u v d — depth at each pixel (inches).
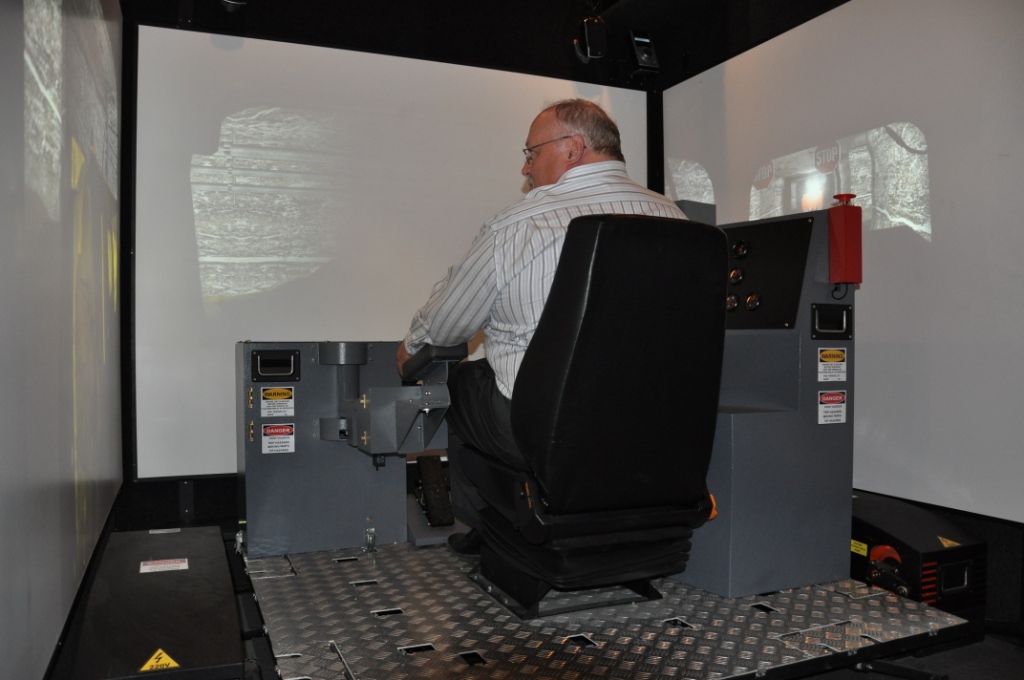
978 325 101.3
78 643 61.9
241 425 103.4
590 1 158.6
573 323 61.8
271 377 100.2
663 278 63.2
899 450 112.3
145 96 127.0
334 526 102.7
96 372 89.1
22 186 48.8
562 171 76.7
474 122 149.7
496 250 70.6
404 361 87.7
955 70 104.0
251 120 133.4
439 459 117.5
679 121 161.8
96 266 89.9
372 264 141.3
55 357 61.0
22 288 48.8
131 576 78.7
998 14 98.3
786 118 133.5
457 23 148.5
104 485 97.7
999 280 98.6
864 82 118.1
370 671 63.1
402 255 143.6
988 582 100.0
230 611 69.1
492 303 73.1
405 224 143.9
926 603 92.9
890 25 113.6
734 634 73.2
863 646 71.1
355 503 104.0
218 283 131.3
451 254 147.3
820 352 90.4
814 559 89.8
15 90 46.8
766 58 138.2
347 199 139.7
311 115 137.5
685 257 63.7
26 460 49.4
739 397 97.2
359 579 88.6
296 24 136.8
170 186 128.4
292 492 100.8
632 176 165.6
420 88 145.6
